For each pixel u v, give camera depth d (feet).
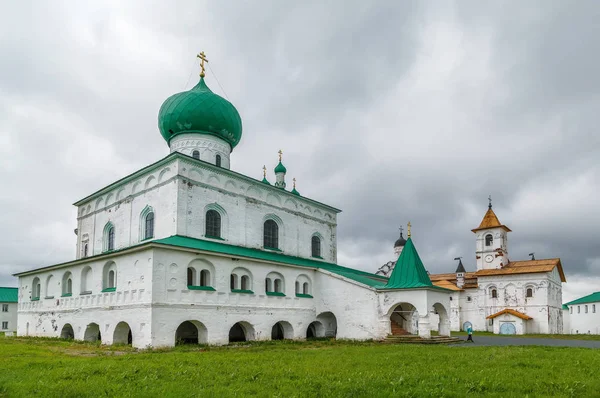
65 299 119.34
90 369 50.57
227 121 143.13
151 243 92.38
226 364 55.98
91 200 147.64
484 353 71.51
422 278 119.34
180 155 117.39
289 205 150.82
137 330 92.94
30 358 66.39
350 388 38.96
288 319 122.21
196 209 120.16
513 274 244.42
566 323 312.71
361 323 123.34
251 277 114.52
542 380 43.45
